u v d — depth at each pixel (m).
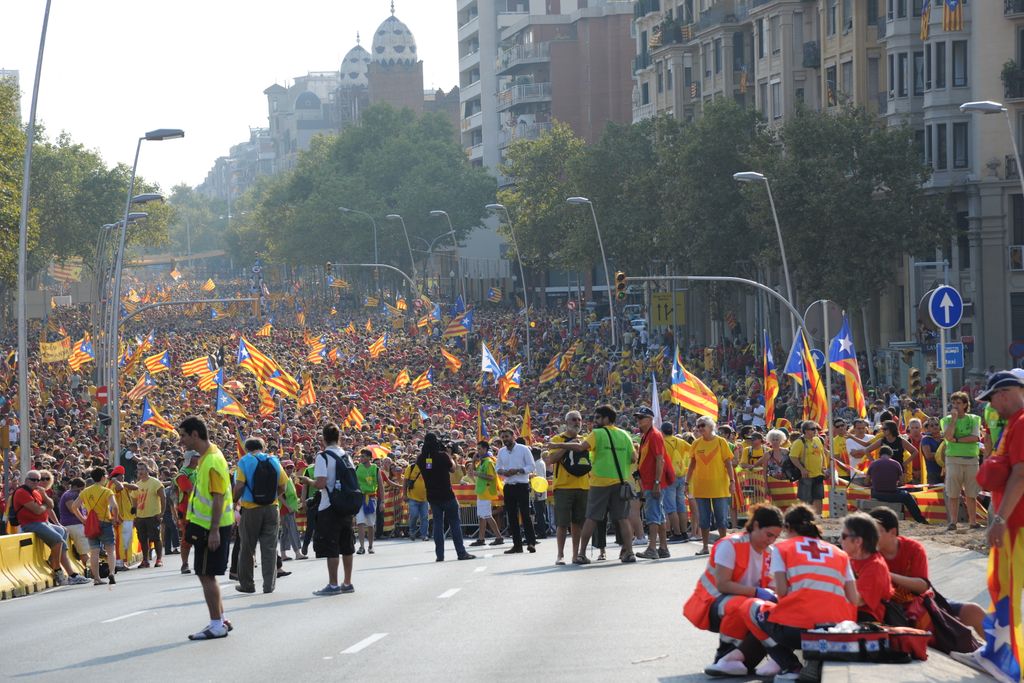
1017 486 23.83
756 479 64.81
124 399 142.62
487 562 55.72
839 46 168.38
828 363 65.62
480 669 28.98
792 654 26.22
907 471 60.25
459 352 194.88
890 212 133.00
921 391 108.06
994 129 142.88
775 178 136.75
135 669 30.89
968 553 43.09
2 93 160.38
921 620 28.02
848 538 27.31
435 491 57.25
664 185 177.88
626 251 190.50
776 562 26.36
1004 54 142.50
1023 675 23.83
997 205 142.38
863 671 24.11
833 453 63.31
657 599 40.00
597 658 29.88
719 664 27.05
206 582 35.41
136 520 67.12
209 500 35.25
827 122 138.12
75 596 53.12
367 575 52.41
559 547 52.34
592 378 156.75
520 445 60.16
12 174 152.88
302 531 77.56
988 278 143.00
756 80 191.25
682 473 61.50
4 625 42.38
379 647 32.69
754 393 120.00
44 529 60.81
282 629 36.66
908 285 153.50
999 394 24.17
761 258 140.50
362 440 82.69
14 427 110.62
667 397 123.56
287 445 84.31
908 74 152.25
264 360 120.44
